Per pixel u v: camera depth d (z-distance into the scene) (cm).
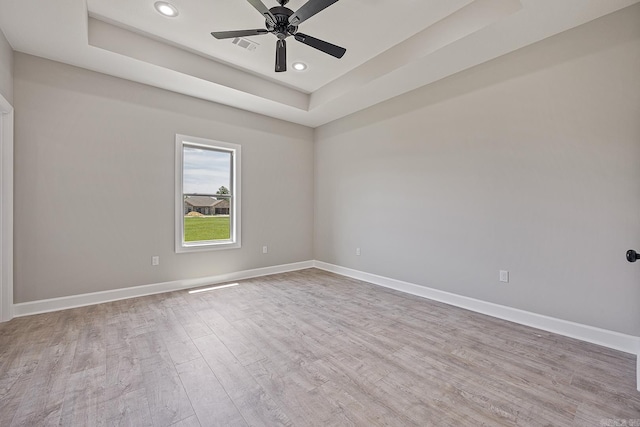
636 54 218
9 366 200
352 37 298
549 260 261
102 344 233
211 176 424
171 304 329
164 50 314
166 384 182
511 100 282
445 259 339
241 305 328
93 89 324
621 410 160
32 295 294
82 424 148
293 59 344
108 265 336
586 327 241
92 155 324
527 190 274
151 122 361
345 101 409
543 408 162
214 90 372
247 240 454
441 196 343
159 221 370
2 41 254
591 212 239
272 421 151
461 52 280
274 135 482
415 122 370
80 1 216
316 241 534
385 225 411
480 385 183
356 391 176
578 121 244
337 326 272
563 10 222
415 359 213
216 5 253
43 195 298
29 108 290
